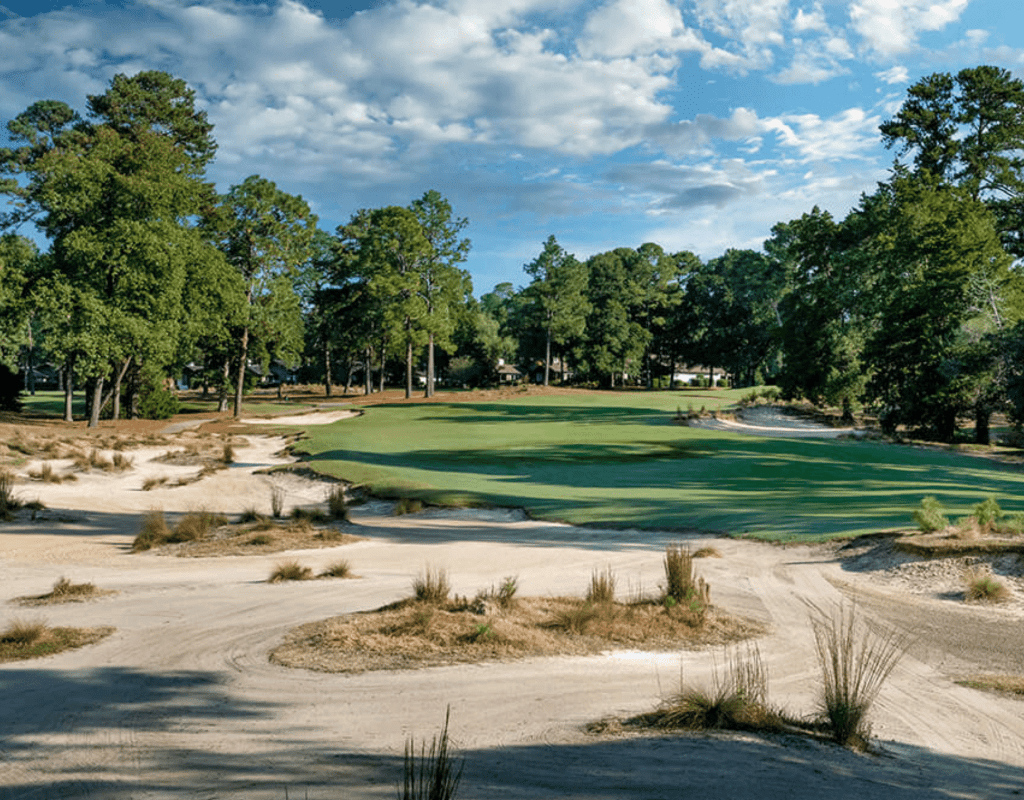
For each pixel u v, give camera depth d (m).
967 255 45.81
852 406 63.47
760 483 26.77
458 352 107.69
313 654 7.93
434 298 72.62
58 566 13.75
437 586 10.41
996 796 4.61
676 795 4.30
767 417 62.22
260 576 12.77
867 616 10.36
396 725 5.84
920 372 44.69
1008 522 14.67
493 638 8.52
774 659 8.30
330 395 85.06
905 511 18.38
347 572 12.74
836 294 55.72
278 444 43.09
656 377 118.19
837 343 54.25
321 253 81.12
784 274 92.75
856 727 5.92
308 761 4.96
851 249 56.47
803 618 10.20
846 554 14.46
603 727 5.83
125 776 4.66
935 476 29.78
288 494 27.12
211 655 7.92
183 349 54.94
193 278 51.34
